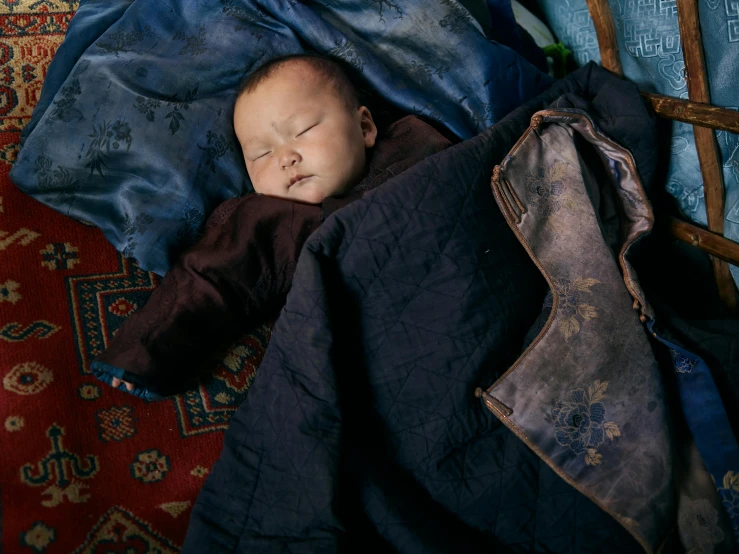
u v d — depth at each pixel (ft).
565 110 3.90
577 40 5.21
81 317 3.70
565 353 3.46
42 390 3.32
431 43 4.61
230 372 3.76
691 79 3.95
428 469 3.37
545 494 3.32
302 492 3.10
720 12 3.75
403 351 3.40
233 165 4.29
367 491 3.22
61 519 3.01
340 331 3.41
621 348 3.51
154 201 4.05
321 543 3.02
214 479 3.22
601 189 4.10
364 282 3.37
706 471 3.44
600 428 3.38
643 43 4.34
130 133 4.10
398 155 4.24
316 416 3.14
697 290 4.51
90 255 4.02
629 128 4.10
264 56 4.48
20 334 3.50
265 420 3.27
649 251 4.45
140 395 3.48
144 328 3.49
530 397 3.39
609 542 3.24
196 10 4.47
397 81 4.51
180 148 4.14
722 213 4.14
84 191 4.14
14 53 4.88
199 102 4.27
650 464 3.32
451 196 3.49
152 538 3.15
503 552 3.26
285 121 3.98
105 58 4.27
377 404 3.44
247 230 3.78
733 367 3.66
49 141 4.12
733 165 4.00
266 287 3.78
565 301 3.55
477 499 3.31
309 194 4.04
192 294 3.60
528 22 5.39
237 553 3.08
